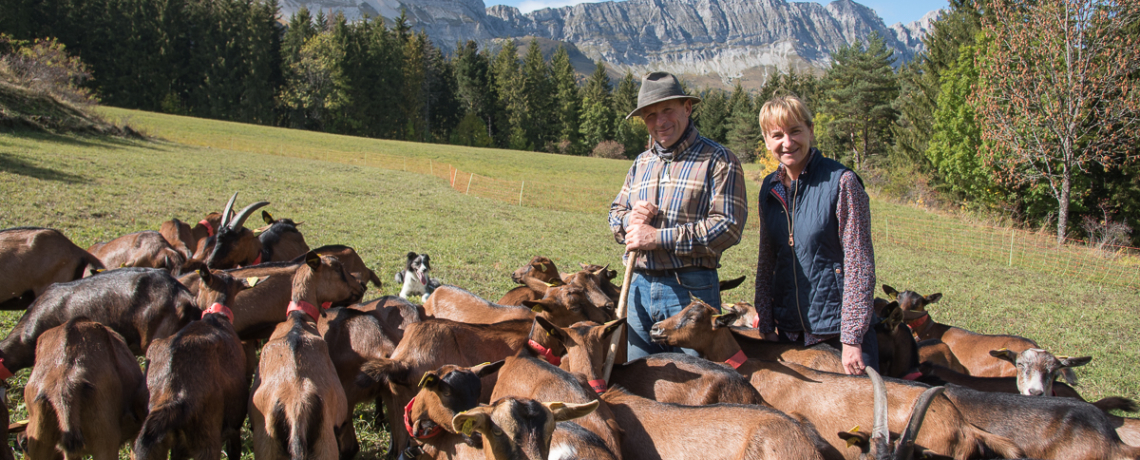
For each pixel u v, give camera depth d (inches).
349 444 206.7
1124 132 1101.7
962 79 1409.9
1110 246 1062.4
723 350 203.6
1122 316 561.6
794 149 177.5
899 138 1798.7
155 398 175.9
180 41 3253.0
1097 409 190.4
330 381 184.4
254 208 325.7
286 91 3410.4
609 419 167.2
